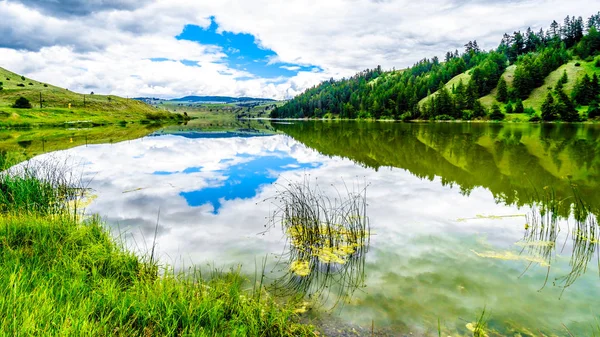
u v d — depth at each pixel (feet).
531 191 44.91
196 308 14.21
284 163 69.51
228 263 23.18
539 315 17.26
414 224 31.76
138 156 79.05
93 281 16.22
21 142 105.50
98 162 68.54
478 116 331.16
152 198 40.86
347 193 43.47
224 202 39.32
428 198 41.09
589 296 19.15
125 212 34.86
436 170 60.39
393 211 35.78
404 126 240.73
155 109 479.00
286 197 41.19
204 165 66.95
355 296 19.03
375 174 56.65
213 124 305.73
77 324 11.16
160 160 73.41
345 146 102.83
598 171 58.34
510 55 517.55
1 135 134.31
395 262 23.65
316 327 15.98
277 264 23.17
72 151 84.38
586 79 295.69
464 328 16.12
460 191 44.83
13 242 20.49
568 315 17.29
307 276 21.49
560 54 407.03
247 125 285.02
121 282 17.44
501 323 16.56
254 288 19.03
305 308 17.74
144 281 17.39
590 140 113.50
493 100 379.55
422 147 97.09
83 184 47.85
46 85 520.01
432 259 24.13
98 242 21.79
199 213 34.88
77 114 272.51
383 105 449.06
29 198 30.25
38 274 15.79
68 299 13.25
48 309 11.75
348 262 23.70
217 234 28.89
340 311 17.47
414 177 54.03
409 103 409.08
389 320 16.71
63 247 20.33
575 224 31.55
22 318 10.89
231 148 99.40
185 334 12.42
